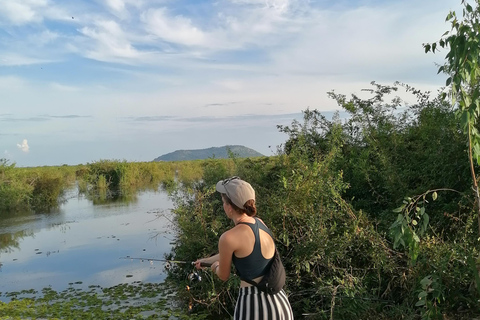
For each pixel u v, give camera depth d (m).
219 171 9.66
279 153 8.45
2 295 7.75
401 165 7.29
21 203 19.12
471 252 4.81
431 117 7.85
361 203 7.11
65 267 9.38
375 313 5.02
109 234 12.42
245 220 3.24
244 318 3.11
